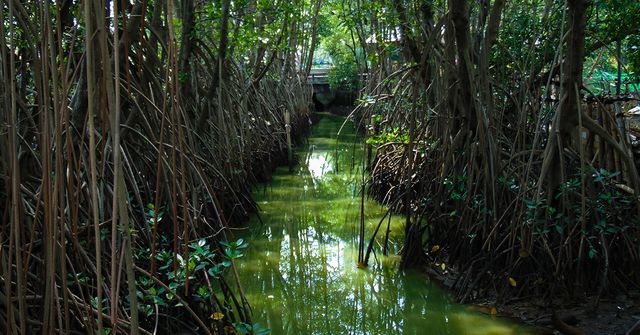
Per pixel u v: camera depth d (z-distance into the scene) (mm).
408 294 7938
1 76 4488
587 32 7699
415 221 8812
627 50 8734
